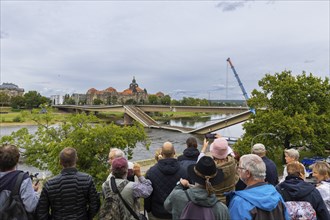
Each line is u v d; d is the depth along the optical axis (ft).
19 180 12.53
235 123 254.88
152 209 15.20
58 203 13.17
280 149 108.06
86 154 70.59
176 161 15.46
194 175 10.84
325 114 113.50
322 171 15.52
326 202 14.49
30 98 562.25
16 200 12.16
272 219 10.35
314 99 118.11
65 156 13.98
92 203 14.06
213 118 624.18
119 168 14.01
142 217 14.26
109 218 13.28
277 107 116.06
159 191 14.78
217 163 13.25
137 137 83.41
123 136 80.28
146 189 13.97
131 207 13.62
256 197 10.59
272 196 10.73
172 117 621.31
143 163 128.16
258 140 104.83
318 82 118.73
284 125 102.63
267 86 119.96
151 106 397.60
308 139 103.60
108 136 74.08
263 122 107.76
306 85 118.01
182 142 235.40
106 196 13.75
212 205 10.41
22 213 12.18
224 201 12.74
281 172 88.48
